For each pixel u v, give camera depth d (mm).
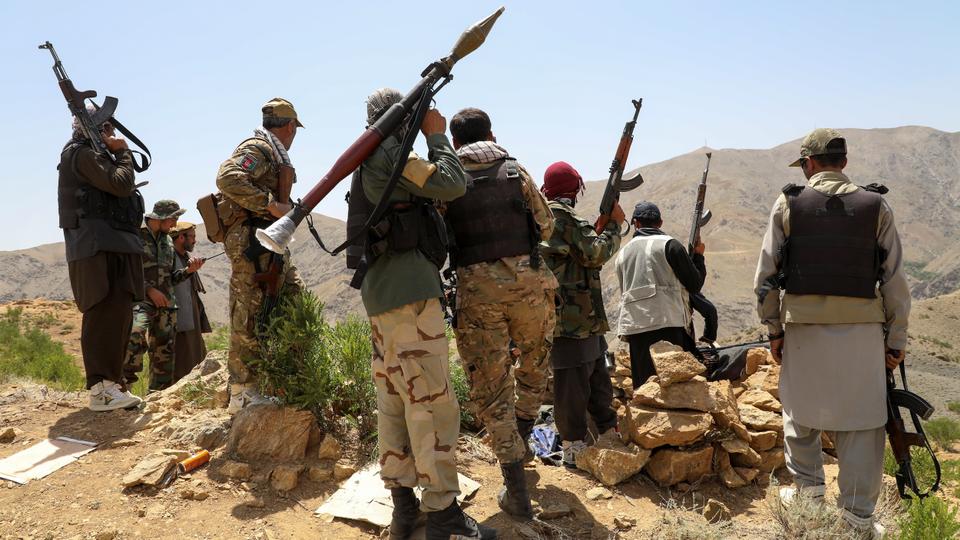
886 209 3520
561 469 4367
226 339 6195
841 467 3686
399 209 3174
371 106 3350
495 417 3594
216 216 4344
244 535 3461
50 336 19141
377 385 3369
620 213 4559
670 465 4145
